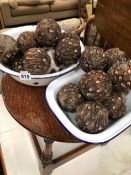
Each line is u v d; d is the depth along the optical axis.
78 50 0.45
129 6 0.55
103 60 0.44
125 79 0.39
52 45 0.47
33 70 0.43
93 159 0.82
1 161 0.74
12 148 0.81
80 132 0.37
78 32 1.04
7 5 1.76
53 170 0.77
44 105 0.48
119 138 0.88
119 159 0.83
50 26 0.45
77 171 0.78
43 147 0.79
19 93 0.51
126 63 0.41
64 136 0.43
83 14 1.93
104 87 0.38
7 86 0.52
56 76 0.46
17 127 0.86
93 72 0.40
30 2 1.82
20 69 0.45
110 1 0.60
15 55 0.46
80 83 0.41
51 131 0.44
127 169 0.81
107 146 0.86
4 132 0.85
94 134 0.37
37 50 0.43
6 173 0.73
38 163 0.77
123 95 0.44
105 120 0.38
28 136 0.84
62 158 0.77
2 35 0.47
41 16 1.97
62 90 0.43
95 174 0.79
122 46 0.62
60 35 0.47
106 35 0.66
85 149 0.81
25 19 1.93
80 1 1.90
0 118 0.89
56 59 0.47
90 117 0.37
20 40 0.46
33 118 0.46
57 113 0.40
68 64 0.47
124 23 0.58
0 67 0.46
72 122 0.41
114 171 0.80
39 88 0.52
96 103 0.39
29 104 0.48
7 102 0.49
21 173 0.75
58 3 1.96
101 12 0.65
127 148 0.86
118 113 0.41
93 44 0.77
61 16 2.06
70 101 0.41
